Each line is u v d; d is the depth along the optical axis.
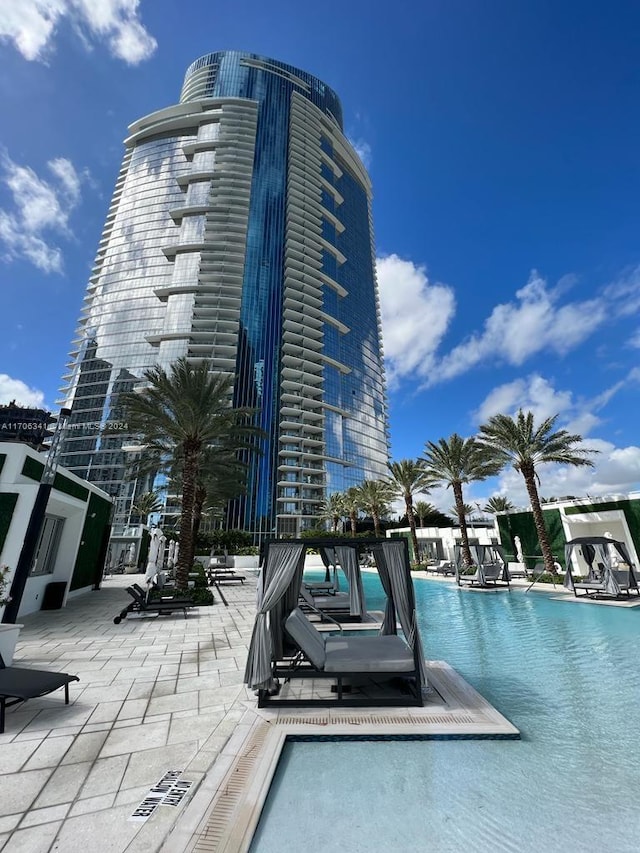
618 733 4.61
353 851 2.77
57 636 8.91
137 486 63.56
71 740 4.14
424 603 15.66
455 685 5.89
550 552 21.22
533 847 2.82
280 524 65.31
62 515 14.45
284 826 3.03
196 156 88.69
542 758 4.05
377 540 6.06
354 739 4.37
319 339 83.62
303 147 94.81
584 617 12.17
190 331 74.00
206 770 3.61
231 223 82.56
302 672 5.22
